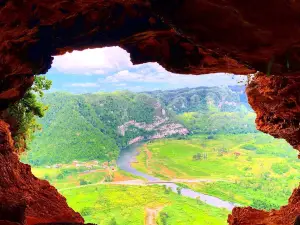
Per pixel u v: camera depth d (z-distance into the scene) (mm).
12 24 10055
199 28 6328
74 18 12180
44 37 12086
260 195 86500
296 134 19188
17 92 14375
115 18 12453
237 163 128625
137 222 66188
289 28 5602
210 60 14539
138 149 164500
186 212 72438
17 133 23922
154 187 98125
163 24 12680
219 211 74938
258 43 6094
